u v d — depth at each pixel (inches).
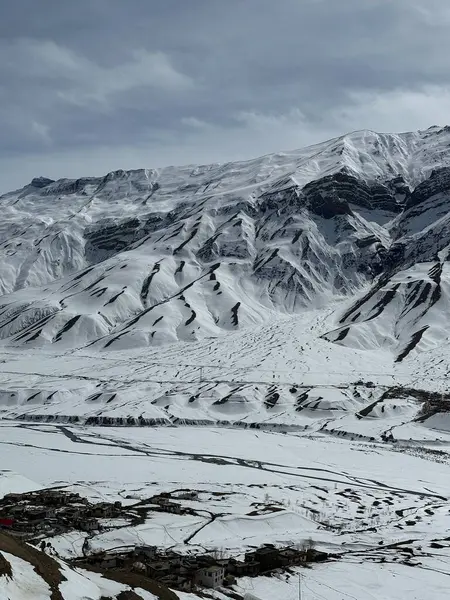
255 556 4707.2
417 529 5797.2
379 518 6131.9
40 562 3395.7
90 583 3457.2
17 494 6215.6
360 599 4109.3
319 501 6653.5
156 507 6038.4
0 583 2940.5
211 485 7101.4
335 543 5329.7
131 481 7170.3
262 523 5733.3
